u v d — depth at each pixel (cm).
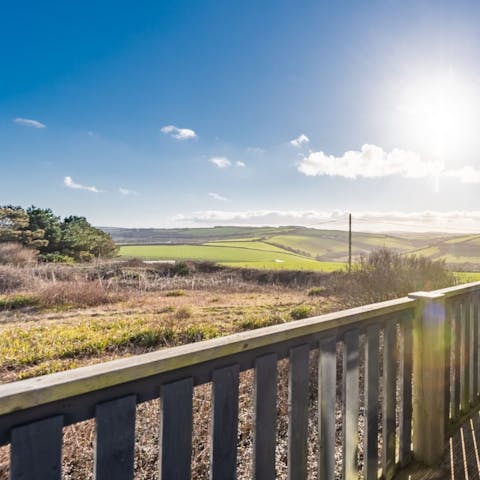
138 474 223
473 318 228
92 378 69
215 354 90
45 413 65
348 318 131
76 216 3061
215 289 1449
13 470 61
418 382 174
